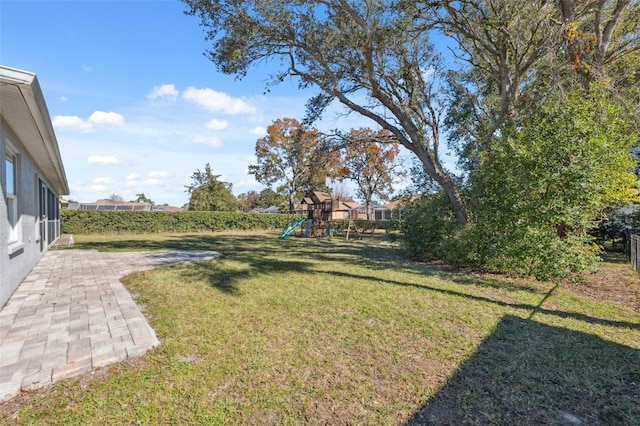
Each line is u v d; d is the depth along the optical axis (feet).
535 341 11.78
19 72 11.43
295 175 115.75
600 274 24.68
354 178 112.68
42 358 9.73
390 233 46.34
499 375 9.36
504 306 16.01
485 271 25.50
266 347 10.91
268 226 91.40
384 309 15.20
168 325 12.69
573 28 24.73
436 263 30.22
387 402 8.02
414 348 11.07
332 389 8.53
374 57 32.19
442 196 33.53
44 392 8.11
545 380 9.14
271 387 8.54
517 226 22.38
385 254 37.52
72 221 65.57
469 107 39.96
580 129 20.77
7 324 12.57
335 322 13.42
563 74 27.61
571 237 21.22
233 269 25.27
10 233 19.98
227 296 17.19
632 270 27.35
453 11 29.71
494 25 26.58
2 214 15.21
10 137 17.71
